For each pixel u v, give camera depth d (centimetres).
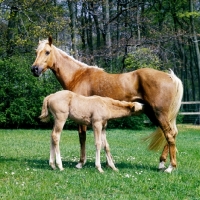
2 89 2172
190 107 3725
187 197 630
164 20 3441
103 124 831
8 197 602
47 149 1251
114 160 1009
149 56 2525
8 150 1209
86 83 892
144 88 840
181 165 935
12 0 2369
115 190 665
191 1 2972
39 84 2225
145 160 1023
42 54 910
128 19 2916
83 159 874
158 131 866
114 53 2734
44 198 600
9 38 2584
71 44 2702
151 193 644
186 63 3831
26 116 2195
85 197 620
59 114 812
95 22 3072
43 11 2520
